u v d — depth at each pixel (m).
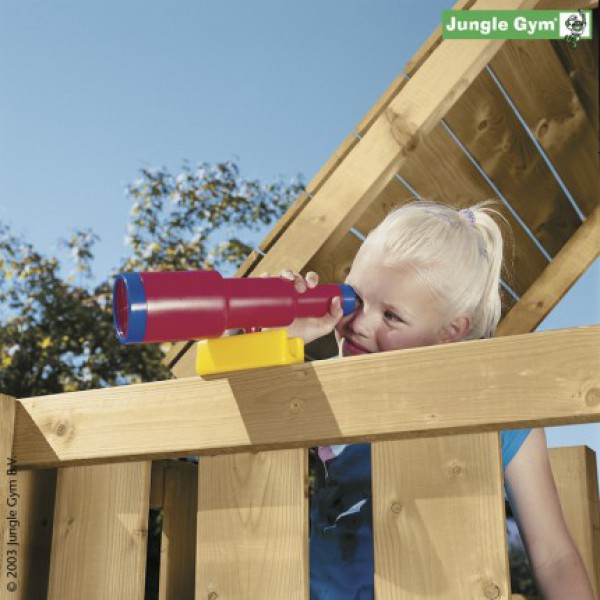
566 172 2.43
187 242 7.30
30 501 1.46
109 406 1.33
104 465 1.41
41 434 1.38
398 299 1.62
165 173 7.43
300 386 1.20
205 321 1.13
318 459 1.68
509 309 2.62
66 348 6.60
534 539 1.35
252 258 1.95
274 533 1.23
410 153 1.82
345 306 1.33
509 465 1.37
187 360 2.01
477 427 1.10
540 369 1.07
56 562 1.40
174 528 1.74
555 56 2.09
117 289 1.13
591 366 1.05
